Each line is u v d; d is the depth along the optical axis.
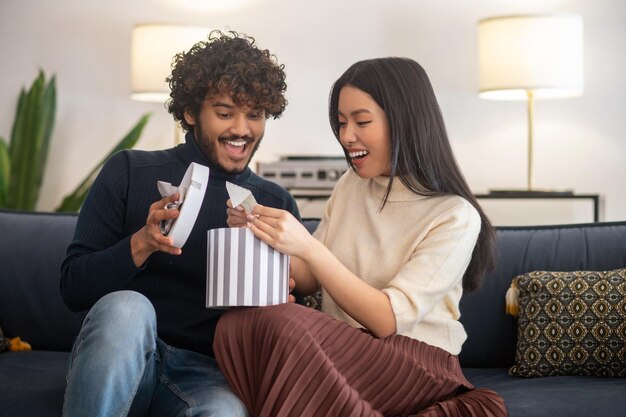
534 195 3.75
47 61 4.44
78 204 4.04
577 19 3.70
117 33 4.40
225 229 1.68
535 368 2.25
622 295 2.23
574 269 2.38
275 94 1.93
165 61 3.90
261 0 4.28
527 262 2.41
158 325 1.95
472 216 1.92
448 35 4.18
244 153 1.97
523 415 1.88
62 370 2.18
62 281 1.89
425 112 1.93
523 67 3.66
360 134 1.91
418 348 1.79
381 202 2.00
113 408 1.58
